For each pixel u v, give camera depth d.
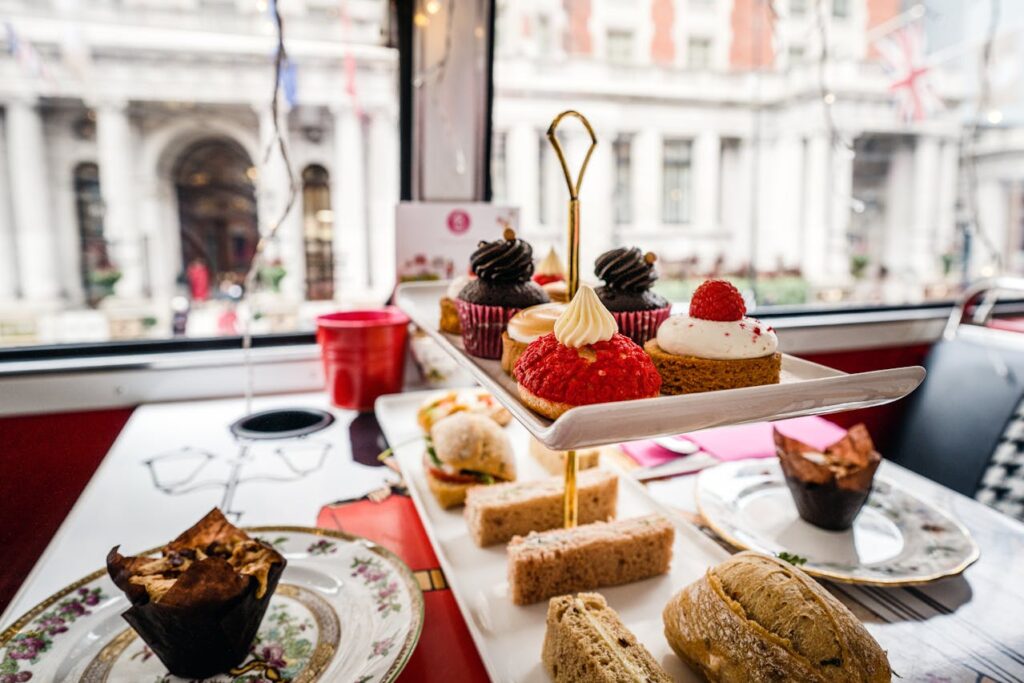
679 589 0.67
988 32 2.41
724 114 9.14
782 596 0.50
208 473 1.01
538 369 0.56
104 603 0.62
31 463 1.32
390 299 1.57
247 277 1.38
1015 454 1.47
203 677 0.54
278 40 1.36
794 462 0.79
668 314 0.86
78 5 5.12
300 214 6.92
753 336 0.69
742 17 8.73
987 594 0.66
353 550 0.70
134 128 8.22
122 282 8.77
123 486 0.96
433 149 1.59
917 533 0.78
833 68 5.46
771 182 8.32
